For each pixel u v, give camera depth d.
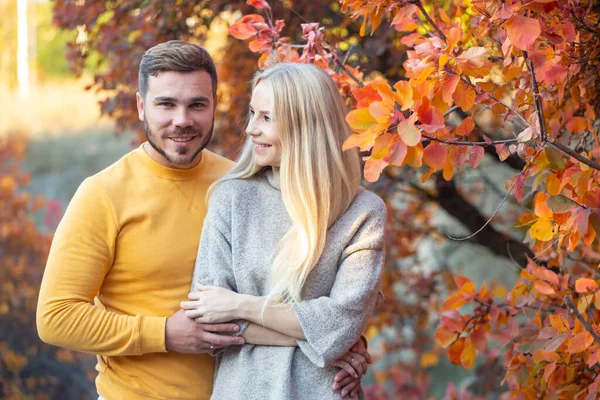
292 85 2.38
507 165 4.06
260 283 2.37
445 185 4.48
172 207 2.53
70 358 8.74
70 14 4.67
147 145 2.59
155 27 4.47
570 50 2.22
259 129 2.42
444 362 8.62
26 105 17.25
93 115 16.64
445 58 2.02
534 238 2.54
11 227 8.92
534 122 2.10
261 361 2.33
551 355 2.41
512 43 1.97
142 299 2.48
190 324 2.36
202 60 2.48
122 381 2.48
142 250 2.47
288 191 2.35
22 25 18.67
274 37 2.92
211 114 2.51
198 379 2.48
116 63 4.72
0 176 10.35
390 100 1.98
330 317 2.27
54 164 14.91
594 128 2.59
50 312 2.38
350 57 3.79
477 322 2.74
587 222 2.10
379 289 2.38
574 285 2.69
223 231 2.41
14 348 8.72
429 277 5.76
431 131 1.97
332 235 2.37
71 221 2.43
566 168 2.23
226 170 2.70
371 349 8.00
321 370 2.34
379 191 4.60
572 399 2.59
